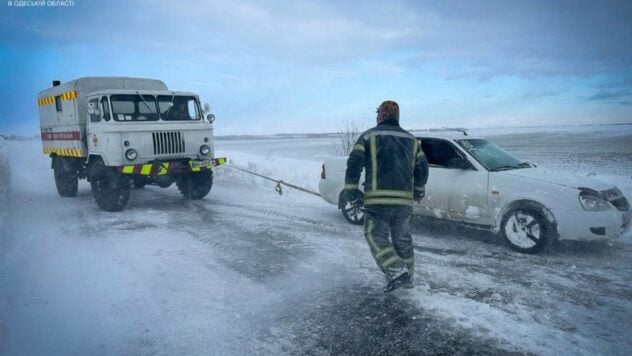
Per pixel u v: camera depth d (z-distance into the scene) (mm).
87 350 2990
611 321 3412
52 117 10266
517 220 5316
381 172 3803
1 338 3119
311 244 5680
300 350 3012
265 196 9812
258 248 5496
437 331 3258
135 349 3008
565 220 4988
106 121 7984
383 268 3754
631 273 4523
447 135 6207
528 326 3326
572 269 4656
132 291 4051
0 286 4086
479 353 2951
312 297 3924
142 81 9727
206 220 7219
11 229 6320
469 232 6289
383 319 3467
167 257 5129
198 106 9109
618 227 4961
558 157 20188
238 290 4102
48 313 3557
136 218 7457
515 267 4730
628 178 10211
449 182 5895
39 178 13930
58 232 6395
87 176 8797
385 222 3883
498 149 6312
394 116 4051
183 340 3141
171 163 8148
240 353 2967
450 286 4160
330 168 7332
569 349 2988
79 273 4539
